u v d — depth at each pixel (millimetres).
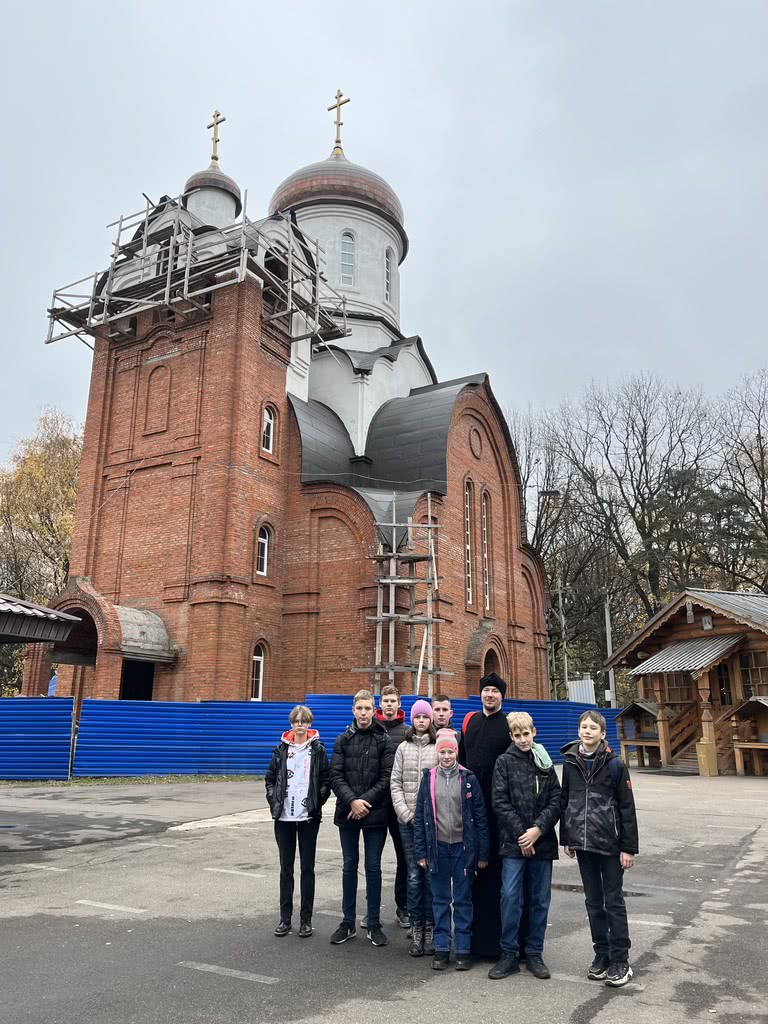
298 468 25922
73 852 10297
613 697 37812
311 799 6965
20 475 38469
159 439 25531
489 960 6355
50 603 23094
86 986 5566
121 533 25531
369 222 36812
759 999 5371
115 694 21406
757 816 14023
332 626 24359
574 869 9930
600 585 46969
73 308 28047
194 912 7543
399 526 23781
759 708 22016
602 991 5578
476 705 24000
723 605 23062
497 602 30469
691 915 7531
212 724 20000
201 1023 4926
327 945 6629
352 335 34969
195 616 22969
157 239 27438
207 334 25406
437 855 6355
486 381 31188
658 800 16359
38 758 18375
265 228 28328
